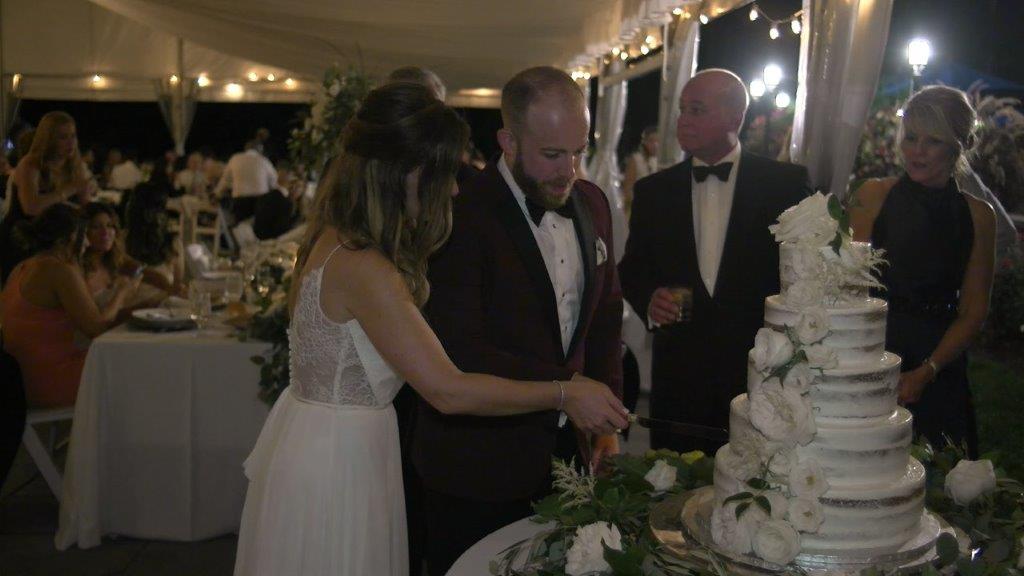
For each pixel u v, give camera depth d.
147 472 4.21
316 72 9.81
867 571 1.54
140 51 13.51
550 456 2.49
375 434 2.09
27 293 4.38
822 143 3.35
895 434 1.61
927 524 1.75
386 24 6.44
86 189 6.04
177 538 4.25
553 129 2.29
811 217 1.64
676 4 4.00
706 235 3.29
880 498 1.59
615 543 1.73
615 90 8.78
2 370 4.09
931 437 2.95
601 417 2.15
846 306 1.65
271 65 9.78
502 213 2.43
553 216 2.54
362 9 6.01
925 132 2.86
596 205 2.74
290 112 19.39
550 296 2.45
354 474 2.05
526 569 1.85
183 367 4.13
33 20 13.18
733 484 1.69
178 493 4.22
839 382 1.60
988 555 1.72
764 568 1.61
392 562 2.15
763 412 1.54
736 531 1.62
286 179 10.81
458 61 7.99
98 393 4.13
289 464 2.07
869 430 1.59
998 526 1.84
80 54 13.31
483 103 13.85
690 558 1.70
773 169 3.26
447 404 2.00
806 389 1.59
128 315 4.88
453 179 2.01
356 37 7.09
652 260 3.42
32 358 4.38
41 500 4.84
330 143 4.75
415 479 3.23
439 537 2.56
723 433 2.12
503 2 5.46
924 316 2.93
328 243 2.02
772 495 1.60
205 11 7.12
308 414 2.07
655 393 3.38
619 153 15.39
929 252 2.91
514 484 2.46
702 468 2.13
